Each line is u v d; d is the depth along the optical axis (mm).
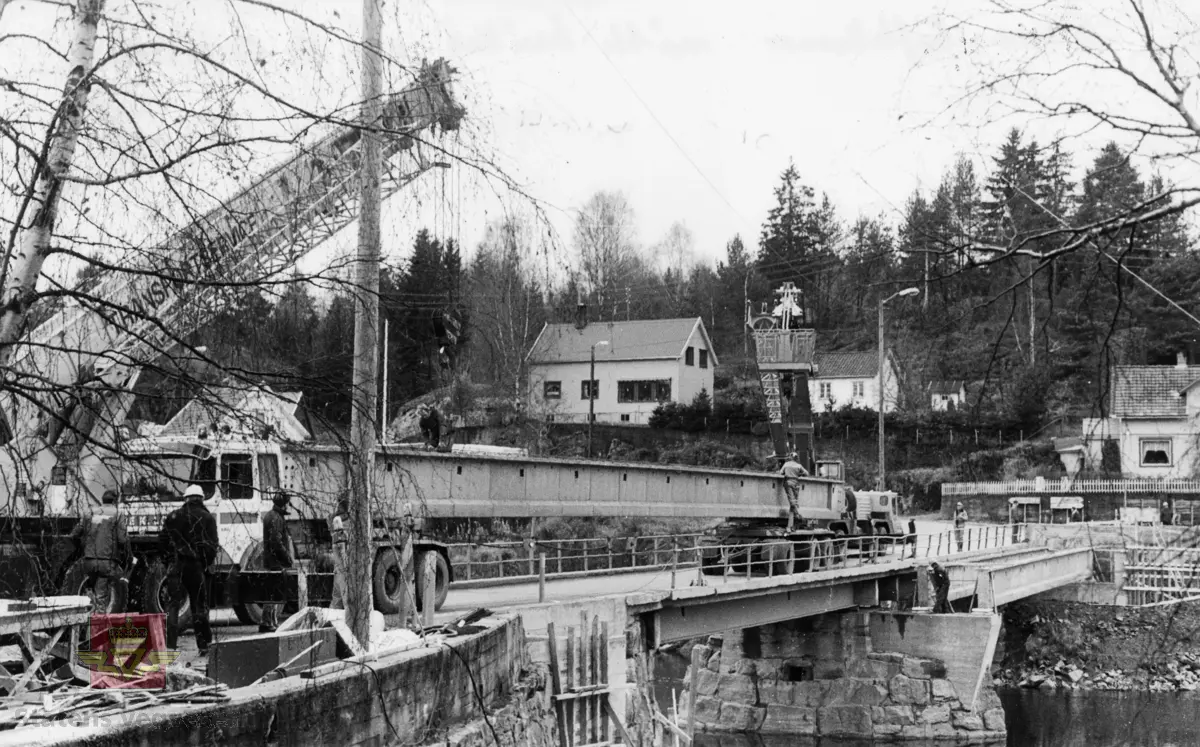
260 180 10289
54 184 9492
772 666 46062
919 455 76312
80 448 9883
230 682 13516
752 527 40312
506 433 54500
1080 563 59875
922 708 43406
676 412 80312
